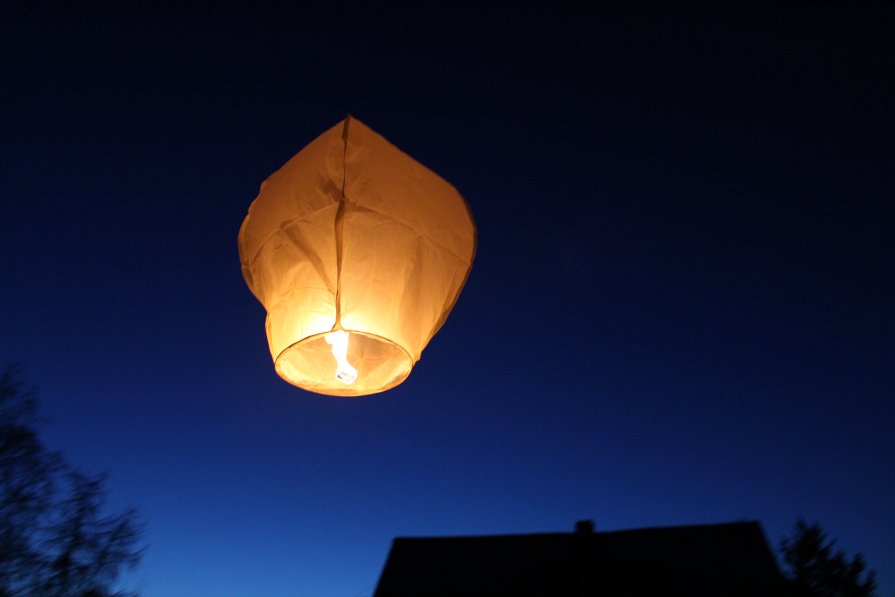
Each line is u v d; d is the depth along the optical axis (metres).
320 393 2.67
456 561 10.16
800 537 23.78
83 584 9.88
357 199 2.44
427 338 2.55
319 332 2.34
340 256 2.37
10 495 9.78
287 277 2.45
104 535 10.11
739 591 8.70
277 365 2.47
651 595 8.93
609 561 9.31
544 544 10.19
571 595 9.19
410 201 2.54
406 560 10.30
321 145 2.56
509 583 9.55
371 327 2.35
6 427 9.73
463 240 2.66
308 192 2.51
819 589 22.72
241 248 2.70
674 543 9.70
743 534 9.63
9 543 9.69
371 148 2.53
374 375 2.71
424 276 2.50
